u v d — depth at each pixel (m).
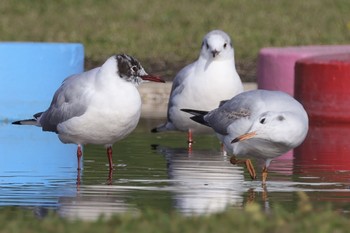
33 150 16.02
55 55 19.86
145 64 27.66
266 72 22.42
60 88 14.55
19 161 14.93
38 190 12.71
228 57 16.72
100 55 29.22
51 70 19.84
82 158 15.31
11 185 13.03
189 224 10.13
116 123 13.91
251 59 28.39
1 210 11.41
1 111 19.62
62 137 14.56
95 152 15.91
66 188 12.86
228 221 10.26
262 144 12.96
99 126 13.96
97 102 13.86
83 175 13.84
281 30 33.97
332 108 19.84
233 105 13.70
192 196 12.40
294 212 11.10
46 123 14.79
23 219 10.80
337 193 12.65
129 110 13.86
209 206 11.70
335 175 14.01
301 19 36.00
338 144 16.98
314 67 20.02
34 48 19.67
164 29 34.06
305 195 12.20
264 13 36.84
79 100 13.98
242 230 9.88
